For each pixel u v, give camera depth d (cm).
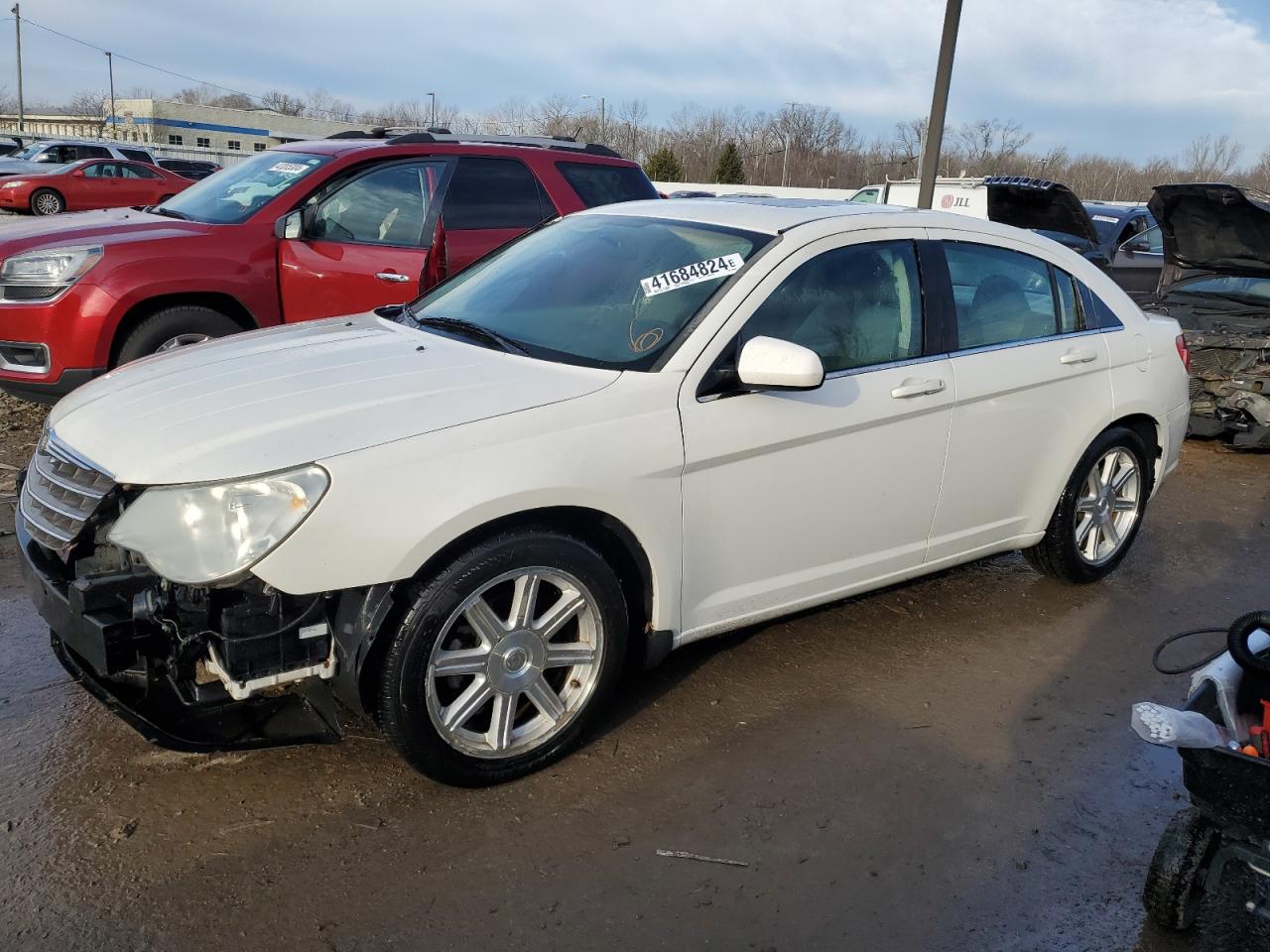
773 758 346
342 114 8738
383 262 644
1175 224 846
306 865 282
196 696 290
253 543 272
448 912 268
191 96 8319
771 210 405
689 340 346
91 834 289
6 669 374
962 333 422
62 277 589
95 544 302
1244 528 634
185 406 308
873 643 436
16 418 696
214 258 625
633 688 385
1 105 8412
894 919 275
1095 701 400
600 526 331
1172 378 513
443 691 314
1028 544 473
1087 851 309
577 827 305
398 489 284
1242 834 250
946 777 341
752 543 365
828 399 370
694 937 264
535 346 361
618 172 773
